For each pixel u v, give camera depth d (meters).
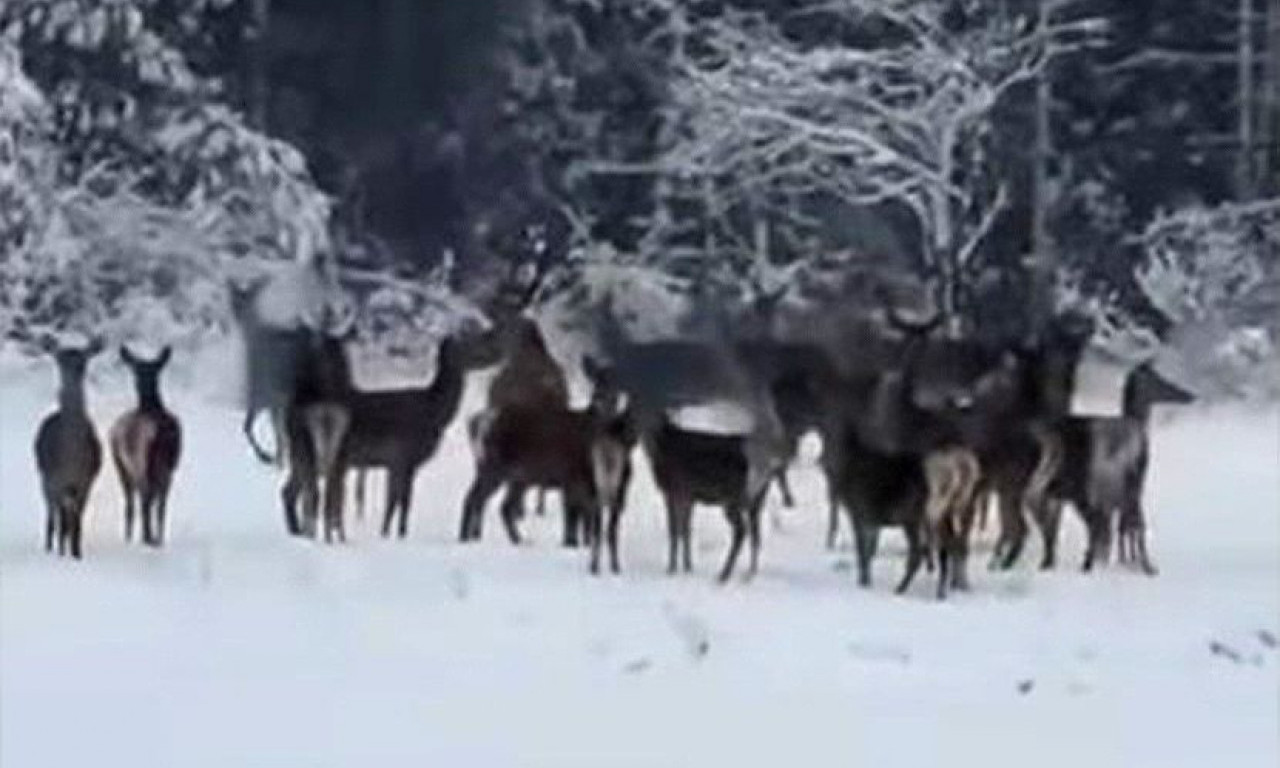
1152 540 40.38
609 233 77.75
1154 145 80.25
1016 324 68.94
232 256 64.69
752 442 34.44
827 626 30.02
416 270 78.19
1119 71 80.50
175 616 29.78
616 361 52.38
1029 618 31.16
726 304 68.31
